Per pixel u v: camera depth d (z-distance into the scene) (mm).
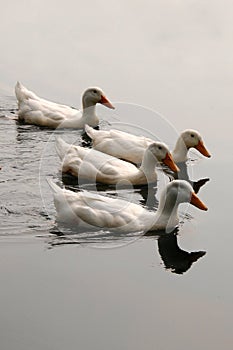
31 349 10742
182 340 11109
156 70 24328
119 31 27609
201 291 12398
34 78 23688
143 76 23828
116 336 11133
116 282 12562
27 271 12758
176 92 22641
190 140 18672
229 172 17875
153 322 11500
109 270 12922
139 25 28234
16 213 14805
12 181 16516
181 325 11461
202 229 14672
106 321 11477
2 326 11266
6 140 19125
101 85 23094
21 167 17422
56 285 12367
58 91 22703
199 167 18250
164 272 12945
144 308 11844
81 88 22953
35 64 24766
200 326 11453
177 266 13172
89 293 12188
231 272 13016
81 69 24375
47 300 11953
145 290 12352
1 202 15312
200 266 13227
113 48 26062
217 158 18719
